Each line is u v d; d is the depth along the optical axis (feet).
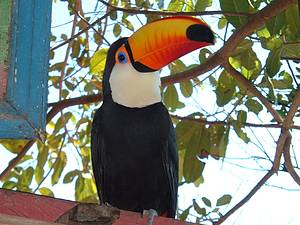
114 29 17.60
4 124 9.59
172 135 13.19
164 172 13.05
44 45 10.08
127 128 12.84
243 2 13.83
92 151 13.33
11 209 9.11
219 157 15.72
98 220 9.11
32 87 9.86
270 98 15.55
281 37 14.43
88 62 17.80
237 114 15.79
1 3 9.92
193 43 12.01
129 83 12.60
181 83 16.21
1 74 9.71
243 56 15.08
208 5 15.65
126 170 13.03
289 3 13.42
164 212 13.52
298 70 16.02
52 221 9.13
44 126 9.86
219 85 15.55
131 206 13.48
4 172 16.34
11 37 9.86
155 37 12.24
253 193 15.90
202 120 15.61
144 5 17.01
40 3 10.17
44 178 18.21
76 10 16.80
